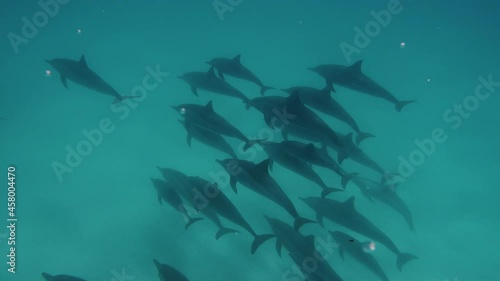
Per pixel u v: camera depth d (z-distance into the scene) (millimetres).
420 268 7805
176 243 7469
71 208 8227
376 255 7984
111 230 7699
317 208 6594
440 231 9016
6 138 10711
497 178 11672
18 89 14469
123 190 8945
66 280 5012
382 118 15211
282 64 23250
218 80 8266
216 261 7168
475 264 8094
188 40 27562
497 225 9398
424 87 20188
